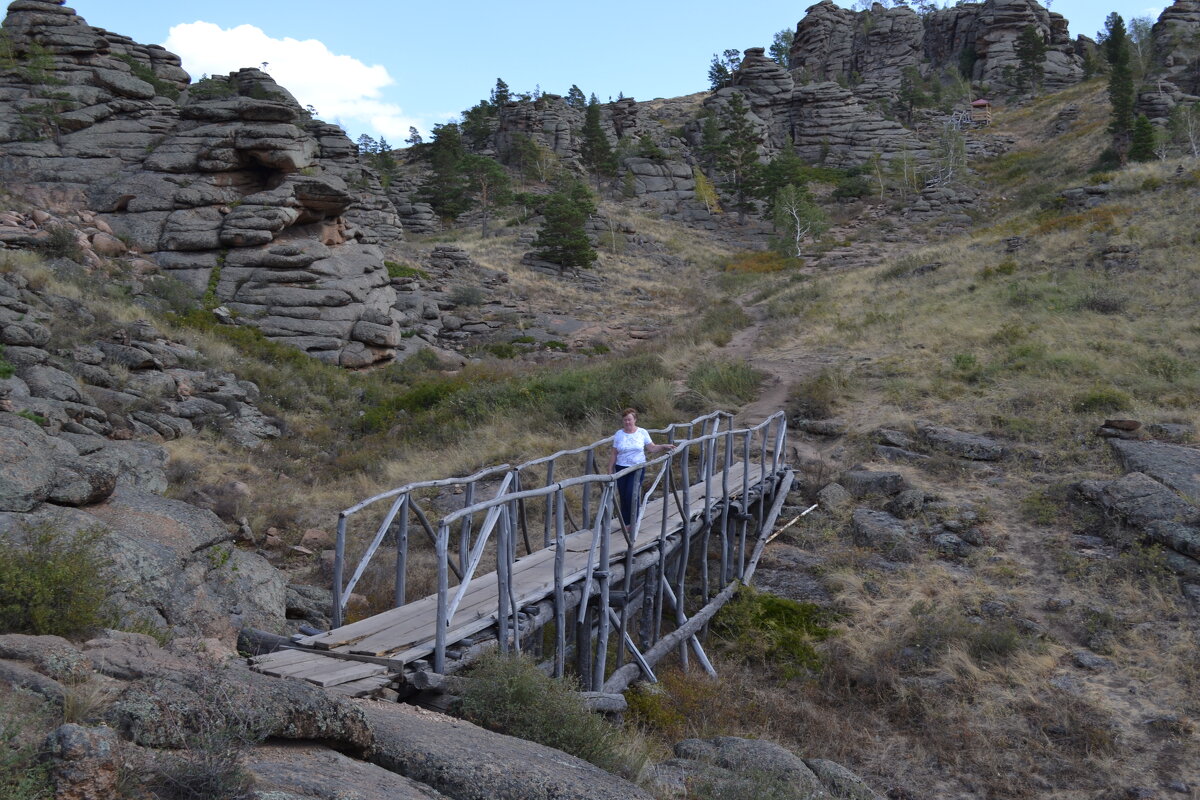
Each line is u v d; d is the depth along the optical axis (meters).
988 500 14.06
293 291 31.25
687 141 101.44
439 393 25.73
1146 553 11.65
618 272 59.12
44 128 34.84
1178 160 37.75
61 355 19.48
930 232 65.38
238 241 31.84
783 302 37.47
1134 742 8.60
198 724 3.63
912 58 130.50
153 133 35.81
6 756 2.75
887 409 18.36
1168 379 17.77
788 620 11.48
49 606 5.31
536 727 5.82
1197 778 8.01
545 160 96.81
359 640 6.66
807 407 19.22
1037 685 9.62
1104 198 35.44
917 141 95.00
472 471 18.02
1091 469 14.39
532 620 7.47
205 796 3.21
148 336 22.95
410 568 12.98
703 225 79.94
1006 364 19.91
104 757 2.91
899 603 11.65
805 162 98.12
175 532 9.26
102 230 30.92
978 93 114.19
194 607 8.33
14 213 28.33
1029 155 84.25
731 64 148.12
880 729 9.23
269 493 16.45
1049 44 119.19
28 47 36.94
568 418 21.05
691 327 36.81
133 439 17.42
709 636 11.37
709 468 11.77
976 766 8.47
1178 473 13.20
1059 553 12.27
